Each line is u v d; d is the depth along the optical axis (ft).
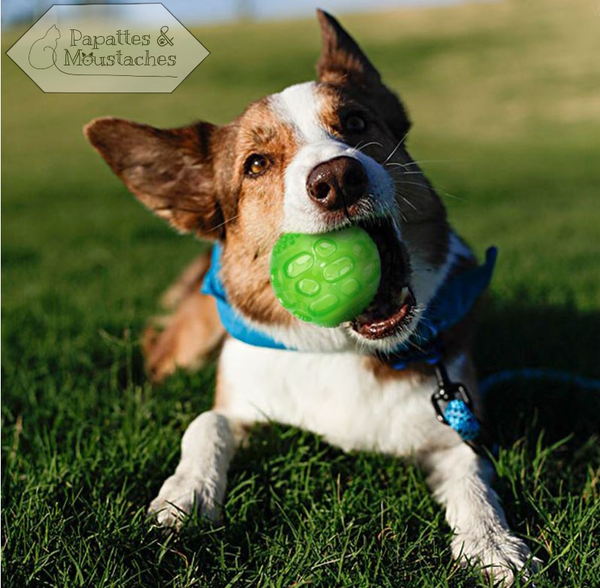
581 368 2.64
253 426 2.27
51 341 3.00
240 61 21.39
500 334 2.88
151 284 4.07
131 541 1.77
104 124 2.22
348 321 1.94
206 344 2.87
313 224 1.88
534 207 7.18
